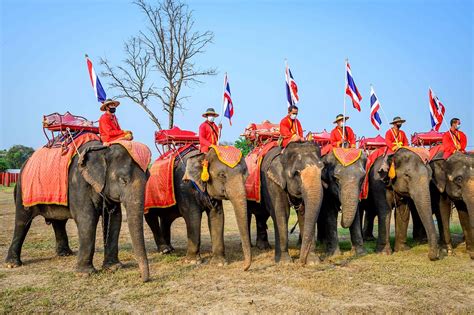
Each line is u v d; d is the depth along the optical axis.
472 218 8.20
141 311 5.40
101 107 7.82
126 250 9.52
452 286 6.24
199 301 5.72
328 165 8.57
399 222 9.25
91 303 5.73
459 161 8.52
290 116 8.94
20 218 8.13
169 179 8.59
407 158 8.43
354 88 10.30
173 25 22.45
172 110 22.88
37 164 7.94
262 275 7.05
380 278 6.66
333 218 8.77
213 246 8.14
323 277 6.82
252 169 9.46
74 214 7.45
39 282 6.85
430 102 11.55
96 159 7.11
